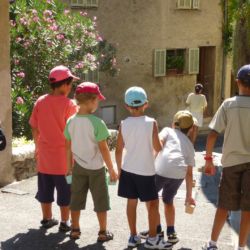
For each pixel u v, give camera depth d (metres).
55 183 5.00
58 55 11.34
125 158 4.60
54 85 4.95
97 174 4.68
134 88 4.57
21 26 10.94
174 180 4.70
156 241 4.62
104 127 4.59
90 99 4.57
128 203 4.64
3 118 6.82
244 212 4.26
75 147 4.66
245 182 4.20
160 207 6.20
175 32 18.42
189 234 5.27
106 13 16.56
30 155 7.46
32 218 5.49
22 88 10.22
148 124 4.51
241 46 11.01
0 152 6.84
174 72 18.72
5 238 4.85
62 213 5.02
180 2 18.30
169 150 4.76
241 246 4.34
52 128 4.91
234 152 4.22
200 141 16.33
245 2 10.86
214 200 6.92
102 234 4.80
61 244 4.72
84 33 12.15
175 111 18.97
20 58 10.90
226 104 4.27
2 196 6.42
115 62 15.91
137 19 17.34
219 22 19.66
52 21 11.45
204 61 20.17
